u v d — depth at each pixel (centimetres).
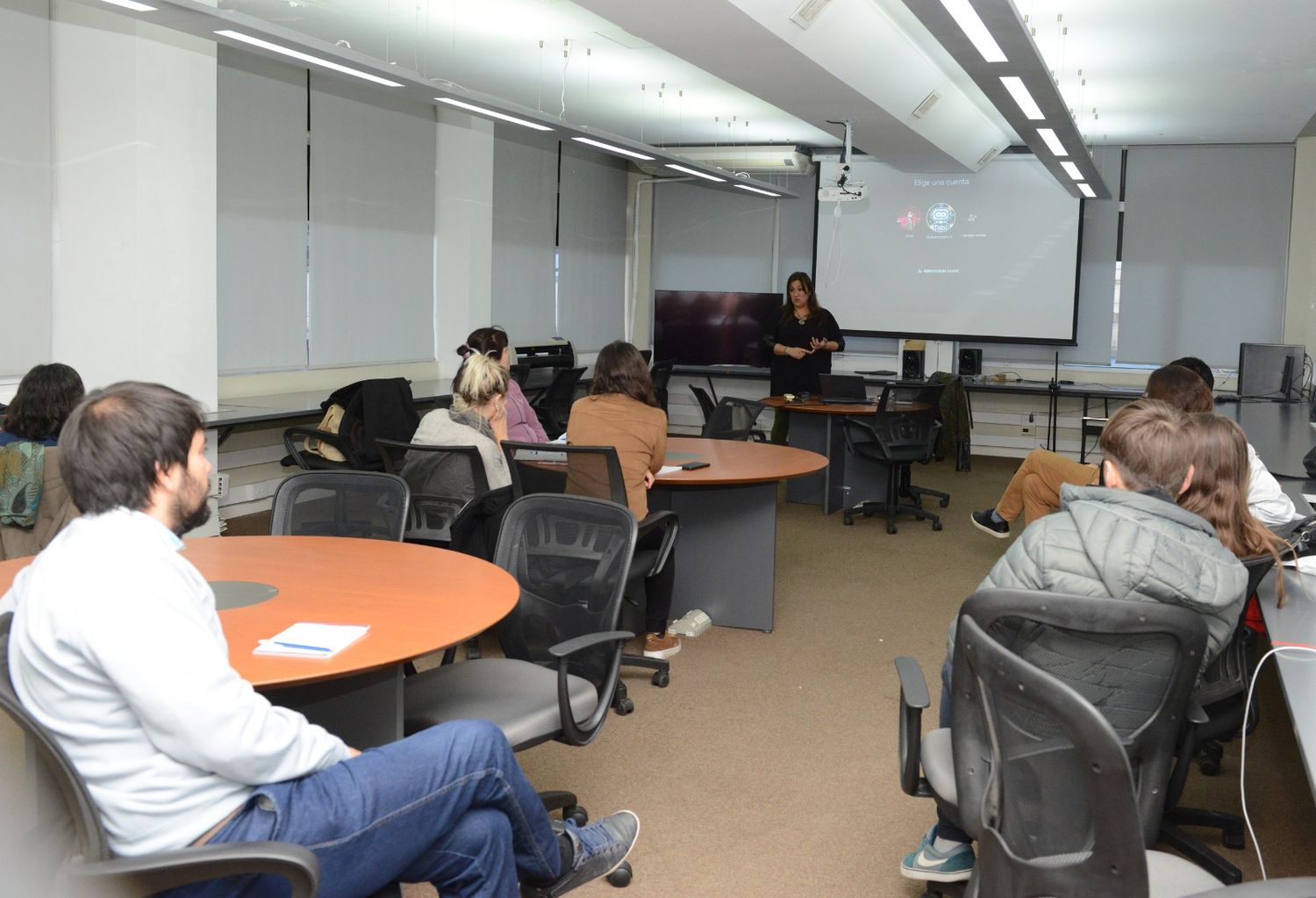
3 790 176
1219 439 234
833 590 542
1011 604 181
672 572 426
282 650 192
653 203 1136
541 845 200
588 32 616
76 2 379
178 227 540
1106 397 916
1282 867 269
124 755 149
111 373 533
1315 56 616
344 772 166
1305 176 906
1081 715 133
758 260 1096
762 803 302
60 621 147
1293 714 174
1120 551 186
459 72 736
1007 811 161
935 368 964
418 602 227
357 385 589
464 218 837
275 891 155
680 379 1112
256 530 639
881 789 313
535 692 245
